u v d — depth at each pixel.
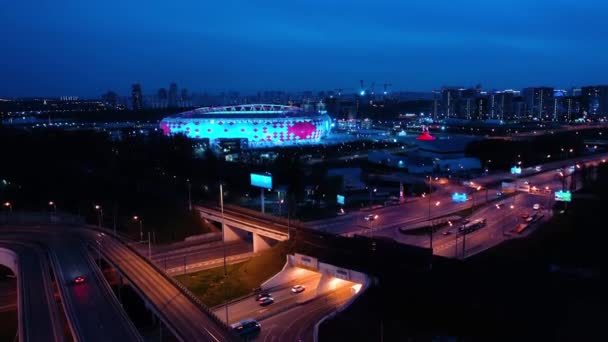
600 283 78.75
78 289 80.88
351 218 135.50
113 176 179.38
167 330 77.81
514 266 88.00
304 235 104.38
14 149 190.38
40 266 93.69
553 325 65.50
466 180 190.88
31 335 66.75
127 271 87.94
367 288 75.69
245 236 127.25
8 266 105.44
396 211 142.12
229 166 194.50
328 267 84.56
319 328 66.81
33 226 124.25
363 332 65.38
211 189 168.00
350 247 93.75
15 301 93.94
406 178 195.50
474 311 69.75
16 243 108.88
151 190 161.00
